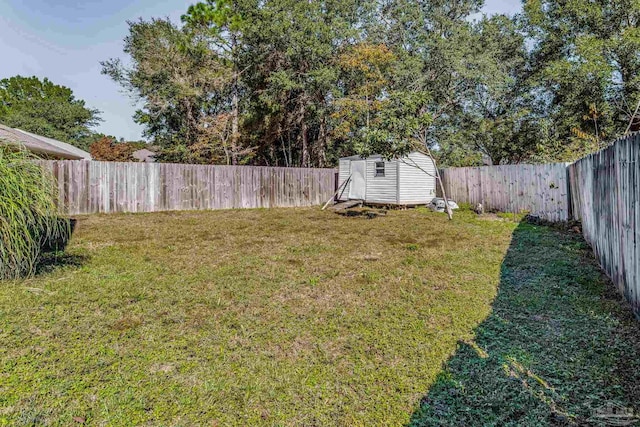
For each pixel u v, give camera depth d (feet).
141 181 36.06
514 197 31.96
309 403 6.44
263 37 51.72
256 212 37.50
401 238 22.40
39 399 6.40
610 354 7.67
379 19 61.46
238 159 61.82
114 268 14.98
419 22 59.47
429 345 8.43
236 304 11.18
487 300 11.26
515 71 56.80
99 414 6.07
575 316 9.76
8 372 7.22
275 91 55.31
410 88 55.62
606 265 13.34
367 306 10.98
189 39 51.93
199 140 57.57
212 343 8.64
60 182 31.83
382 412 6.17
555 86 49.16
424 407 6.26
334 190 48.21
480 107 59.62
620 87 42.14
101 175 33.99
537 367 7.34
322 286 12.96
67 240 20.97
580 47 42.16
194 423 5.90
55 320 9.75
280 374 7.32
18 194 11.58
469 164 59.72
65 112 100.07
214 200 40.04
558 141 41.81
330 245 20.35
